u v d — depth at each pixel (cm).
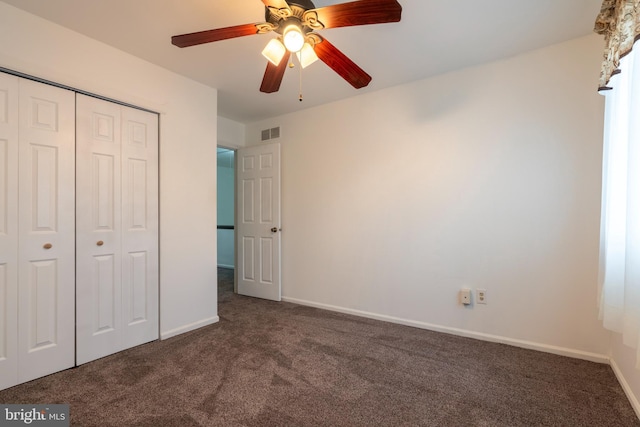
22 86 189
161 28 206
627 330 141
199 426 153
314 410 165
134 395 178
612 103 180
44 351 198
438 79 276
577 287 223
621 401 172
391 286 302
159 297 260
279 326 291
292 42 154
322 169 348
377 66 259
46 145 199
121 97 232
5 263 183
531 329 239
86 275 217
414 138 289
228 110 366
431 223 280
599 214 217
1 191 181
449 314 272
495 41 223
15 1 179
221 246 657
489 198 254
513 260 245
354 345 247
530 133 239
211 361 220
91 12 189
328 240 344
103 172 226
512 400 174
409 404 171
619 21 150
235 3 182
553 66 230
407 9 186
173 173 269
